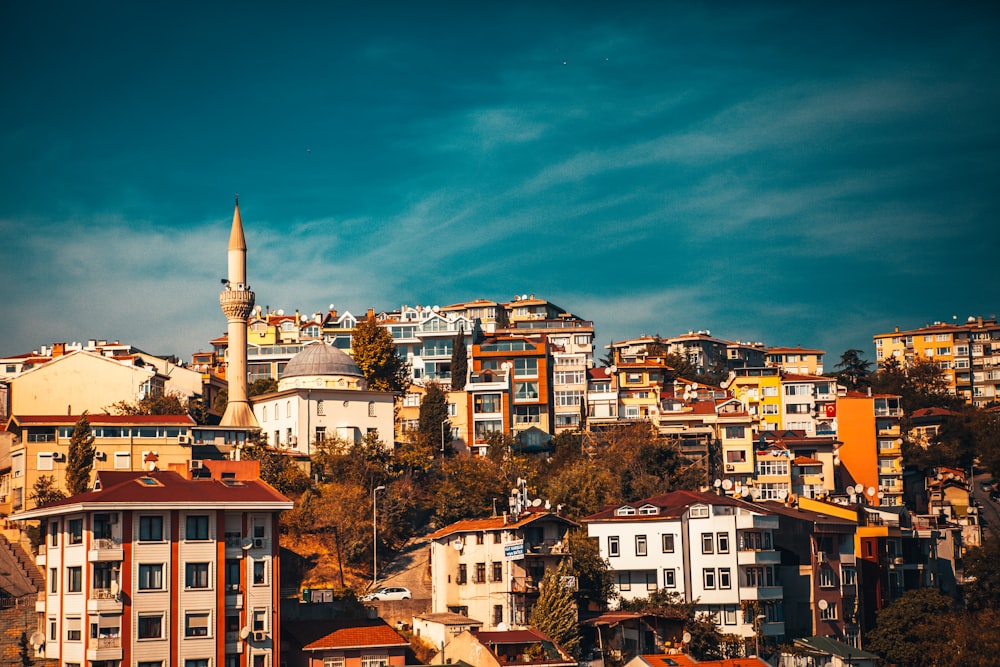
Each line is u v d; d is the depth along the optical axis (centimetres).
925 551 15250
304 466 15650
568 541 13012
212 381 19425
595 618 12344
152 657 10300
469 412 18900
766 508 13900
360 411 16812
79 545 10519
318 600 12275
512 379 19100
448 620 11956
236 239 17212
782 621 13050
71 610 10494
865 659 12538
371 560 14325
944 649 12875
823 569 13500
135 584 10362
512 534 12769
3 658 10706
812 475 18850
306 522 14162
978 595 15000
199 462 11662
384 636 11219
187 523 10612
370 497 14962
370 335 19212
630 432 17775
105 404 17188
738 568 12888
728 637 12412
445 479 16300
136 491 10700
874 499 16650
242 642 10625
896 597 14400
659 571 12950
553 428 19800
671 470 16962
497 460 16725
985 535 18188
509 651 11006
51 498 13600
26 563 13000
